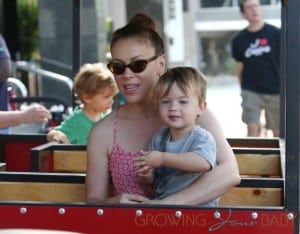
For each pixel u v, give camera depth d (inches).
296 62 132.3
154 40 153.6
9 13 377.4
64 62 413.1
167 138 149.6
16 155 229.1
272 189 162.7
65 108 277.3
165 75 146.3
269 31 357.7
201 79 145.8
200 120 151.9
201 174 143.9
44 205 138.6
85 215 137.6
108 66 154.3
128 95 153.3
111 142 155.3
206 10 996.6
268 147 222.2
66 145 206.7
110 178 158.9
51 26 411.8
